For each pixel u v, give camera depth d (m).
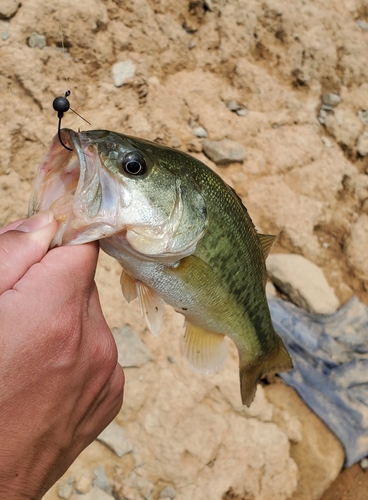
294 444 0.40
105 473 0.34
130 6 0.48
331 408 0.42
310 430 0.41
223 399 0.38
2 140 0.41
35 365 0.17
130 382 0.37
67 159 0.21
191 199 0.23
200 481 0.36
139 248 0.22
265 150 0.51
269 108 0.53
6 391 0.16
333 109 0.55
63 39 0.45
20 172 0.41
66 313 0.17
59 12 0.44
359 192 0.52
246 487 0.37
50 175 0.20
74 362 0.18
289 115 0.53
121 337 0.38
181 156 0.24
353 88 0.57
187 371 0.38
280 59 0.55
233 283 0.26
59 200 0.20
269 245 0.29
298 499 0.38
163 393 0.37
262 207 0.49
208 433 0.37
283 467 0.38
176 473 0.36
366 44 0.58
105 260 0.40
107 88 0.46
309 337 0.45
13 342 0.16
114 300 0.39
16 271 0.17
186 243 0.23
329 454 0.40
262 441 0.38
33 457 0.17
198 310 0.26
